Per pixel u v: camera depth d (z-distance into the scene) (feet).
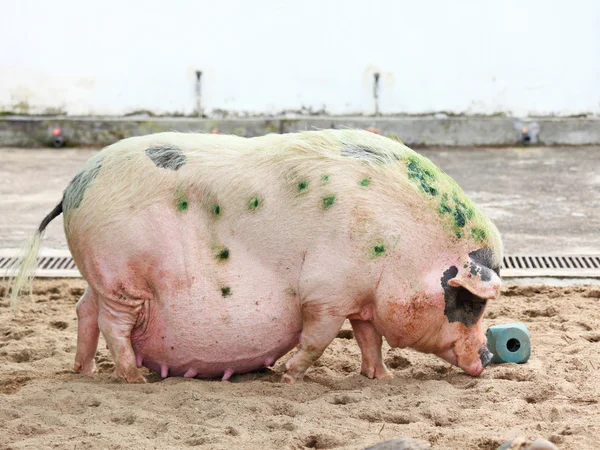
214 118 97.19
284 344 31.32
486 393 29.55
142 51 96.94
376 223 29.91
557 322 39.45
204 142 31.37
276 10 95.66
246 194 30.45
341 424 26.84
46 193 72.38
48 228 60.64
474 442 25.02
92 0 96.32
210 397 28.91
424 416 27.66
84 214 30.58
